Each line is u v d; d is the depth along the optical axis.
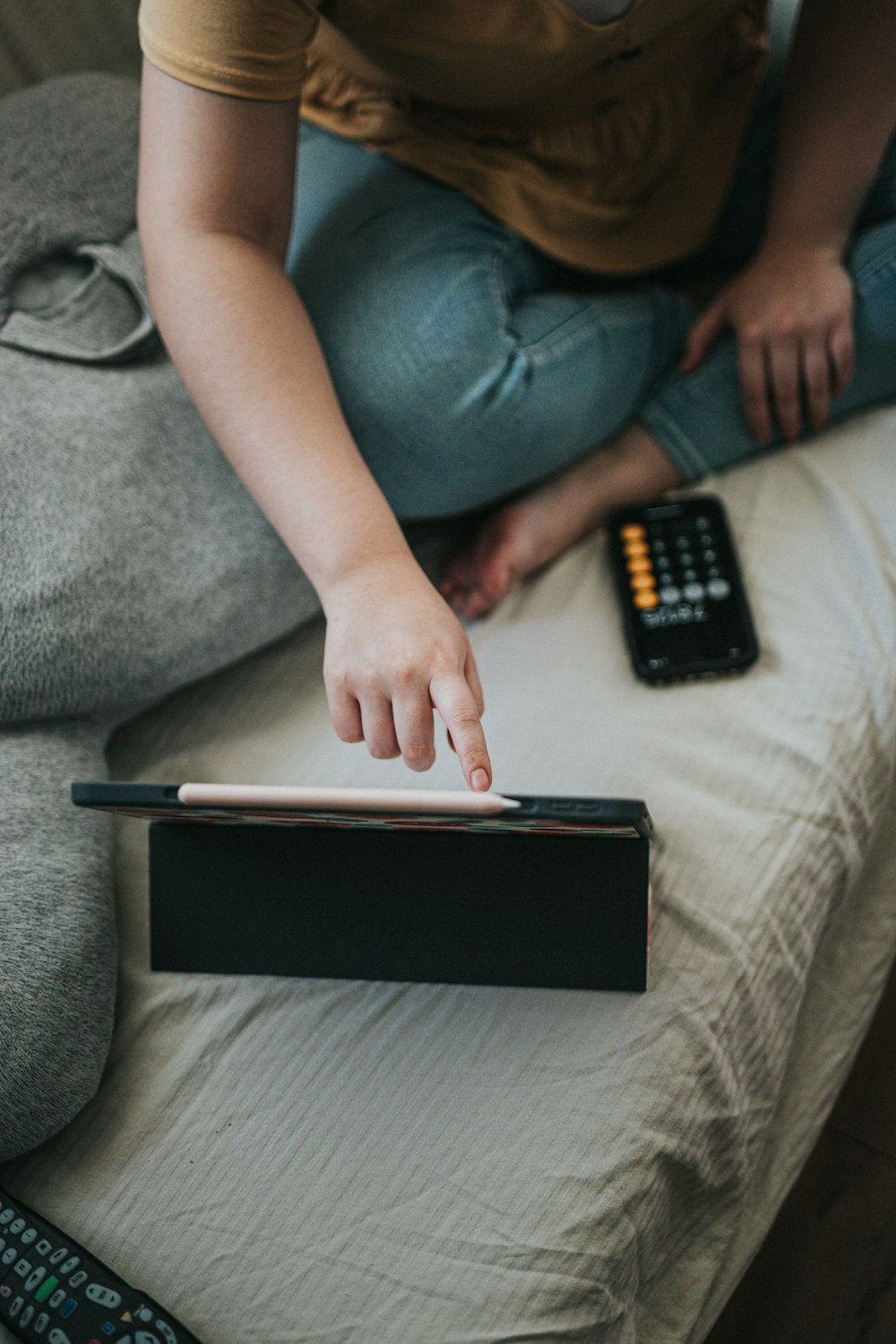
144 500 0.69
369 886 0.61
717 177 0.84
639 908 0.58
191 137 0.61
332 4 0.65
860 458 0.79
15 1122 0.56
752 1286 0.72
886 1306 0.70
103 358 0.73
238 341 0.62
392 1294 0.53
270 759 0.72
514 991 0.60
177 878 0.62
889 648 0.70
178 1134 0.58
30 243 0.75
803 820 0.66
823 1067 0.73
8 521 0.65
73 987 0.58
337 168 0.81
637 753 0.68
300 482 0.61
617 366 0.78
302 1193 0.56
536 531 0.77
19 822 0.62
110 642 0.66
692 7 0.69
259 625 0.73
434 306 0.73
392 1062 0.59
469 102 0.74
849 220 0.77
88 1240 0.56
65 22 0.94
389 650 0.55
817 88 0.75
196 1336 0.52
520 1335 0.52
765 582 0.75
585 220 0.81
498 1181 0.55
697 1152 0.58
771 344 0.77
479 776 0.51
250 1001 0.62
